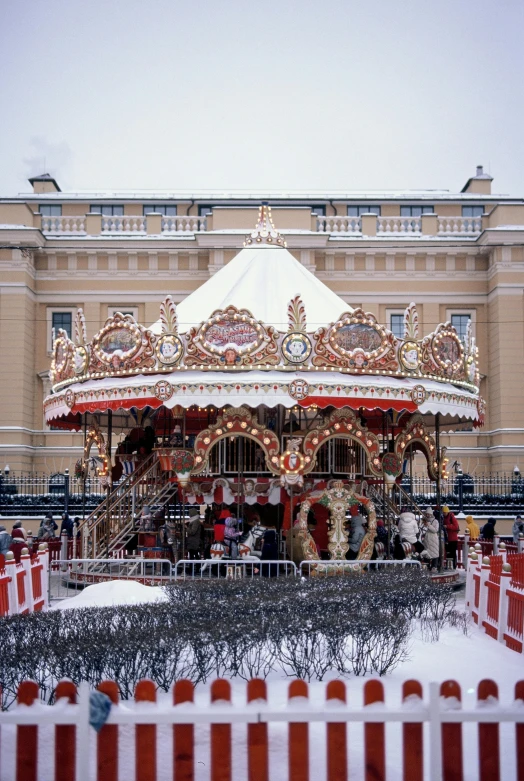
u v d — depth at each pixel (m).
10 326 43.50
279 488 20.64
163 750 7.43
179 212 50.50
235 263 24.36
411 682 6.16
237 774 6.99
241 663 10.29
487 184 52.75
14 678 9.12
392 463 21.44
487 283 45.62
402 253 45.47
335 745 6.07
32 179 52.72
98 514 23.97
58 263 45.41
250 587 14.38
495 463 43.94
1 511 35.28
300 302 19.56
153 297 45.19
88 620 11.11
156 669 9.54
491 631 14.24
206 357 19.59
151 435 24.55
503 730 8.54
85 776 5.96
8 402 43.22
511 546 26.89
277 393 18.98
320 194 51.78
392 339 20.16
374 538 20.55
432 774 5.96
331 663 10.74
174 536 21.12
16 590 14.36
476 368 23.23
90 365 21.05
